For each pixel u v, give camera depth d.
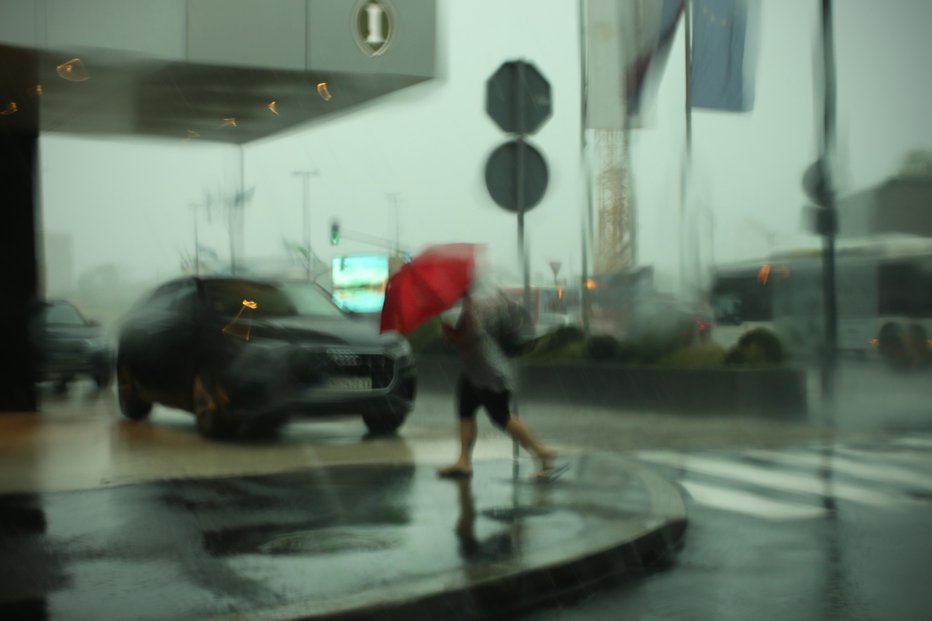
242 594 5.42
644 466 10.05
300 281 13.73
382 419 12.73
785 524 8.06
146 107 15.77
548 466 9.16
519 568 5.87
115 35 13.19
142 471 9.51
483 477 9.22
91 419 14.35
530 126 9.96
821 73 17.03
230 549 6.42
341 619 5.01
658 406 15.61
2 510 7.55
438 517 7.38
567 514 7.50
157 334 13.16
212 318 12.25
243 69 14.21
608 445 12.46
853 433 13.82
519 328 9.41
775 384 15.26
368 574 5.78
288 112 16.56
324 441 12.13
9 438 12.06
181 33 13.71
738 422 14.77
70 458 10.38
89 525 7.08
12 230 14.87
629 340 17.88
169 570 5.91
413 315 8.87
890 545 7.37
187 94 15.29
